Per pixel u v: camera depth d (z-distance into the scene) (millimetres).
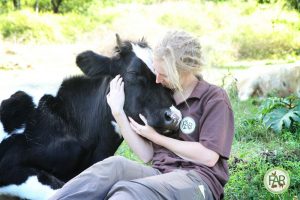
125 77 4820
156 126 4391
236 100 9844
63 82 5336
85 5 26750
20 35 20516
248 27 20781
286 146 6402
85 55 5094
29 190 4934
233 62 16656
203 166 3963
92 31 21203
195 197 3752
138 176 3883
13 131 5039
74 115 5242
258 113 7840
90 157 5250
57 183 4934
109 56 5078
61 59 14539
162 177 3736
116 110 4527
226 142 4016
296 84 9961
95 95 5234
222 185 4047
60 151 5047
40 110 5141
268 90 10039
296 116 7082
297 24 21359
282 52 19062
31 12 24531
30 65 14109
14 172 4965
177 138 4230
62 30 21391
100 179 3641
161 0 26297
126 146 6797
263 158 5785
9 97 5152
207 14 23047
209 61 4309
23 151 4992
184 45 4016
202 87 4148
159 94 4582
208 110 4051
